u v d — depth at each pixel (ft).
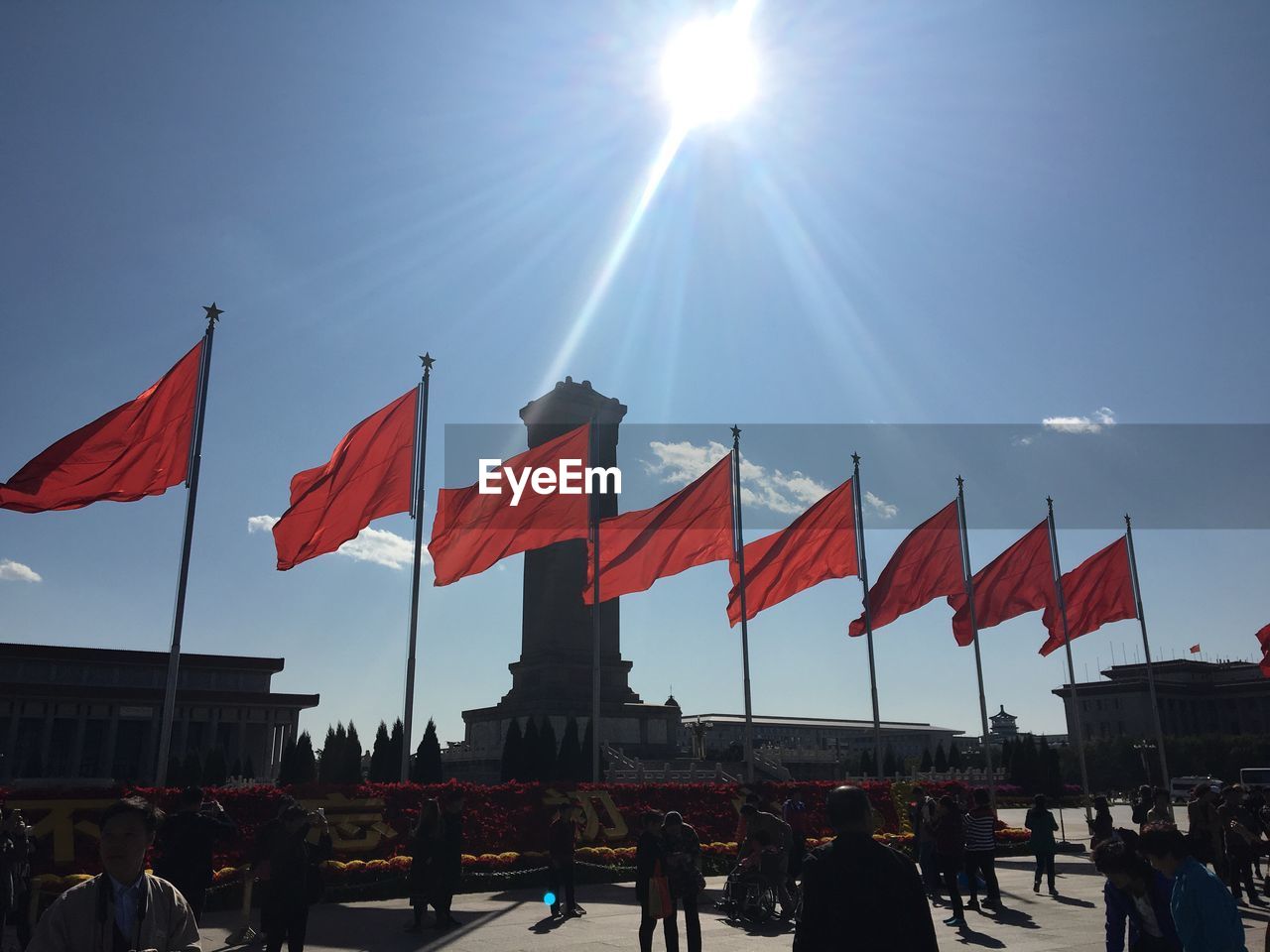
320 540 100.94
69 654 345.10
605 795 106.22
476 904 84.33
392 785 95.45
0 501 83.46
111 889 22.88
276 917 48.60
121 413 88.38
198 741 359.87
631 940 65.82
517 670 248.73
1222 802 86.99
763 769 249.96
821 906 24.02
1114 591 160.97
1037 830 91.66
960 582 139.03
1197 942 29.81
